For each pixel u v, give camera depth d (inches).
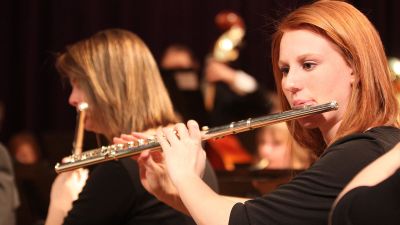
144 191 156.4
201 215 116.8
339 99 122.7
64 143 260.5
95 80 168.6
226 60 395.9
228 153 294.7
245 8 434.0
